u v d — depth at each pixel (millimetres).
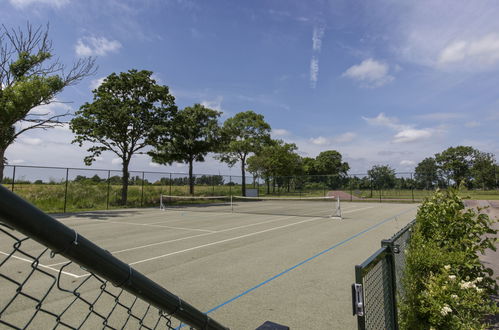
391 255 2613
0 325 2119
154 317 4242
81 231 12062
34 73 18562
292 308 4512
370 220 15953
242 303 4699
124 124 24703
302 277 5996
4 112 16328
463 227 3938
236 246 9016
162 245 9180
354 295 1880
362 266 1897
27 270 6379
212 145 36125
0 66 17891
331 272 6324
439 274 3330
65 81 18969
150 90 26438
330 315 4273
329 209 23953
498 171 60594
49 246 877
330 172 108375
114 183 25000
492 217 14250
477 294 3117
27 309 4348
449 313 3029
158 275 6129
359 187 37531
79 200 22188
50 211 19891
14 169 18312
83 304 4605
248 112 43500
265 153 51344
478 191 54156
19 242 841
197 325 1434
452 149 94062
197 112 35344
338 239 10195
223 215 18891
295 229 12578
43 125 18859
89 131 23938
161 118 27406
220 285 5531
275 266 6781
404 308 3105
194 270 6484
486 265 6473
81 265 975
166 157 28734
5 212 760
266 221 15516
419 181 33812
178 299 1317
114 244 9336
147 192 27625
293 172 58438
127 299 4879
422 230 4105
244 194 41562
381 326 2395
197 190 33625
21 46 18062
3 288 5234
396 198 35531
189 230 12328
